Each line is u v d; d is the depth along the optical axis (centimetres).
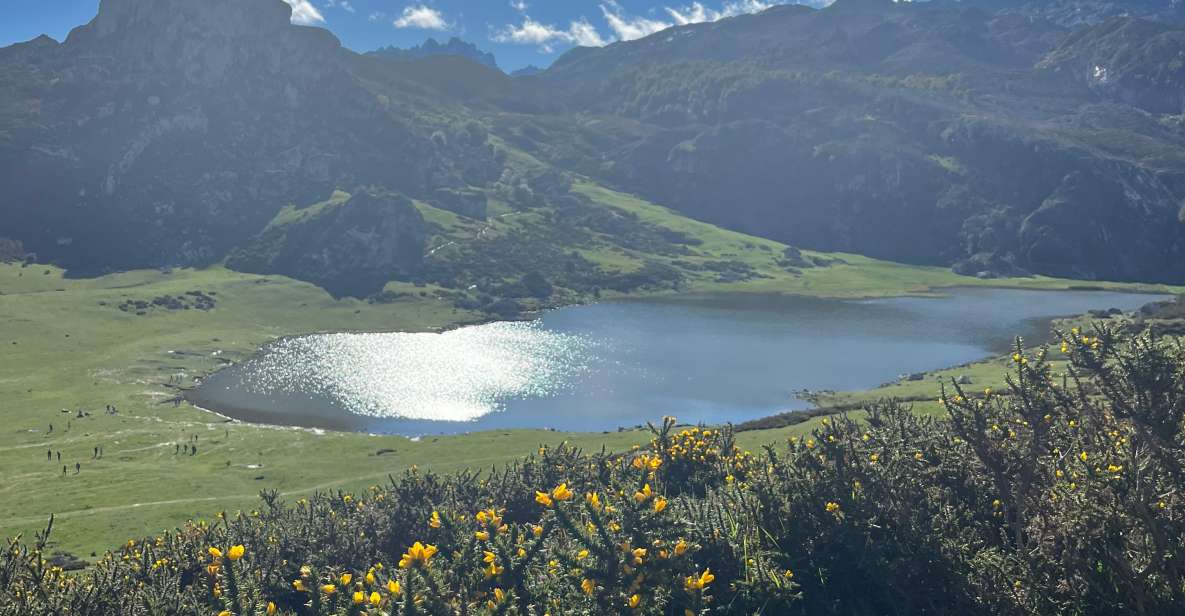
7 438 10406
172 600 1239
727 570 1189
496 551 1218
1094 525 1041
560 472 2455
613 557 1124
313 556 1875
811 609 1156
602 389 13150
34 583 1245
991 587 1086
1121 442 1148
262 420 11712
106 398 12731
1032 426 1248
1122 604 969
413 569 1084
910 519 1207
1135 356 1083
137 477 8300
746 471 2117
